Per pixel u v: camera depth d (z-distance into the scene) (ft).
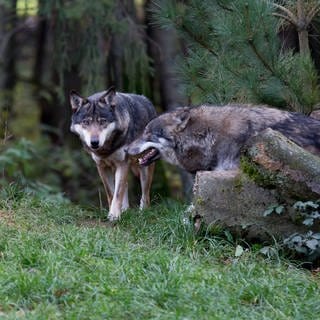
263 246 35.91
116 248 34.04
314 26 45.70
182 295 28.55
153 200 48.49
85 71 69.51
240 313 27.86
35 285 28.55
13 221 40.09
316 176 34.09
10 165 61.41
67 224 40.60
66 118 80.07
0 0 73.51
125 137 44.14
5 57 86.99
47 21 82.23
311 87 41.70
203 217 36.63
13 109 86.43
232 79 41.98
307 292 30.40
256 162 35.32
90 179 79.05
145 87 71.10
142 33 70.28
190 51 45.24
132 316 26.94
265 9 39.60
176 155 39.11
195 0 43.50
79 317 26.43
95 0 65.98
